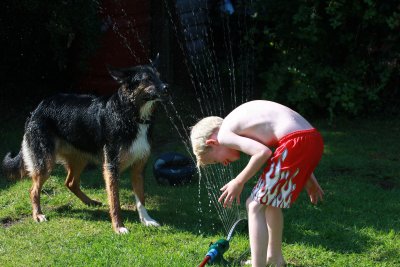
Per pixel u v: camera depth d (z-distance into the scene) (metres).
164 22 8.72
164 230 4.56
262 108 3.57
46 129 4.91
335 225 4.65
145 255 4.00
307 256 4.09
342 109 8.14
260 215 3.48
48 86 8.60
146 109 4.57
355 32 7.83
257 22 8.67
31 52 8.23
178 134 7.45
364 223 4.69
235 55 9.49
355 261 4.02
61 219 4.82
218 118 3.71
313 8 7.49
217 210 4.99
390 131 7.55
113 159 4.60
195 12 9.41
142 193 4.76
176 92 8.81
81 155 4.94
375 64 7.92
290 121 3.50
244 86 9.00
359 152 6.76
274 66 7.93
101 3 7.96
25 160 4.97
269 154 3.34
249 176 3.39
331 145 6.97
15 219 4.89
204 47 9.56
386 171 6.15
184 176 5.64
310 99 7.89
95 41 7.45
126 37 8.30
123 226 4.57
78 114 4.81
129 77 4.57
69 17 7.07
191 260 3.94
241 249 4.14
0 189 5.53
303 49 7.83
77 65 7.93
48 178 5.47
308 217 4.82
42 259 4.01
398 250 4.20
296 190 3.47
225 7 9.61
